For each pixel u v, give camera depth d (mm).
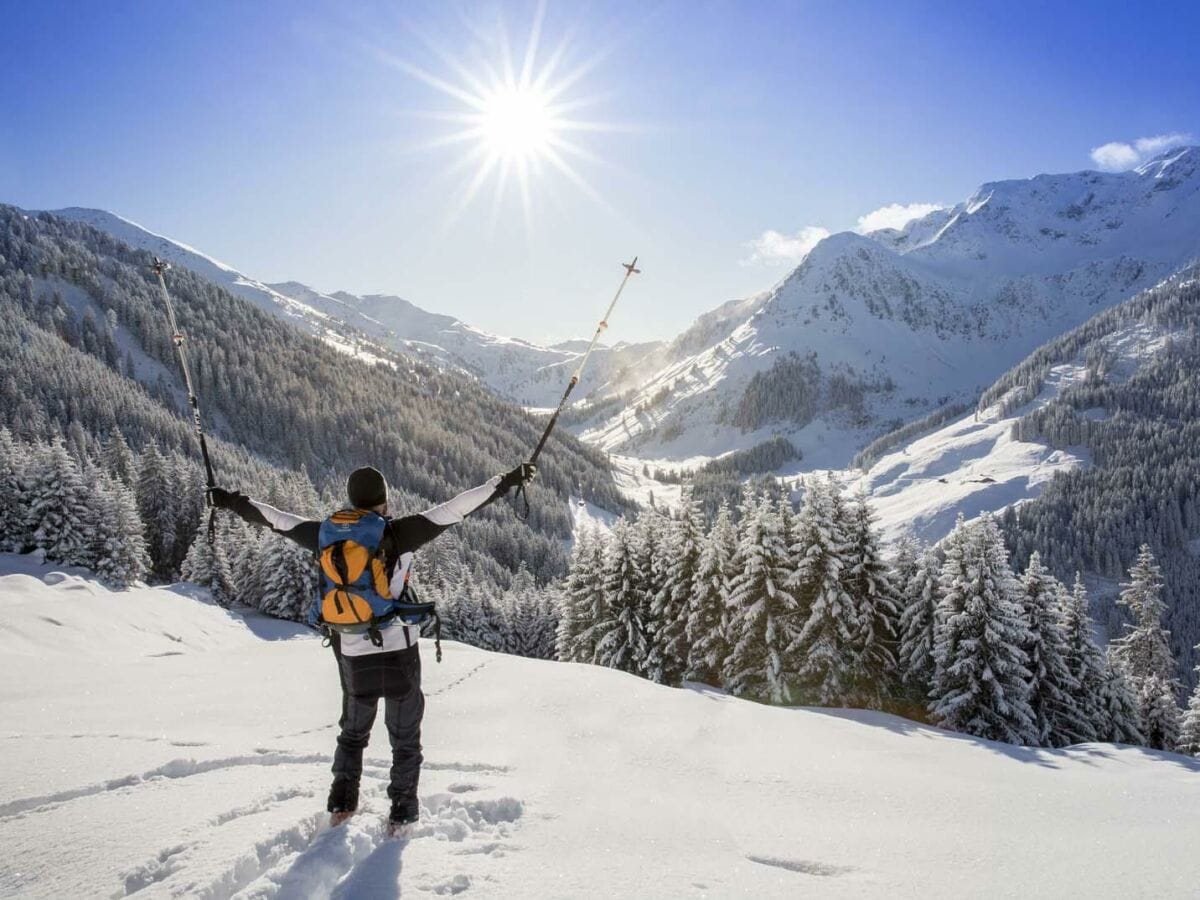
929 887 3553
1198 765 11461
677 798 4824
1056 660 27484
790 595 27266
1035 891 3535
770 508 29500
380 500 3762
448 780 4633
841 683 27203
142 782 4156
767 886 3416
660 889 3234
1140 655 45500
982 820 4895
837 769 6051
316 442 173250
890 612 28453
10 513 48750
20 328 155750
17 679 8328
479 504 3744
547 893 3086
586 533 38406
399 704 3713
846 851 4016
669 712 7789
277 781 4141
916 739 9180
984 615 24297
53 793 3842
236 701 7160
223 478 78500
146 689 7828
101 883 2883
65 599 36344
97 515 49094
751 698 28469
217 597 57219
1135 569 46344
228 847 3168
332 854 3260
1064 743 27234
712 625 31125
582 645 36750
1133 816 5195
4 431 53000
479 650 11742
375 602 3498
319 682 8398
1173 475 149875
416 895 2984
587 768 5344
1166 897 3475
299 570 54531
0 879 2959
